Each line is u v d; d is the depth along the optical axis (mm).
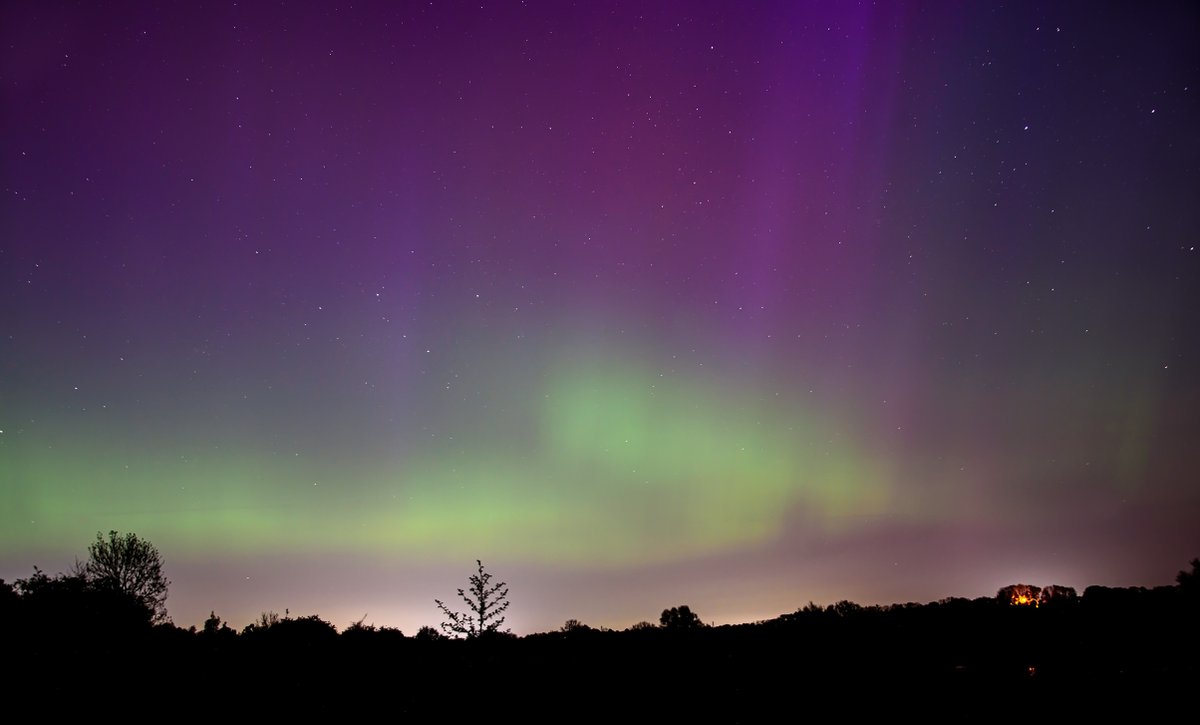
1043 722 9898
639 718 11727
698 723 11258
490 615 17172
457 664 16500
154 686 12742
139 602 18453
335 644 18500
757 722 11117
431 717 11961
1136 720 9617
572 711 12320
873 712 11188
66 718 10586
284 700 12719
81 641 14727
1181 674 11523
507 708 12578
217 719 11258
